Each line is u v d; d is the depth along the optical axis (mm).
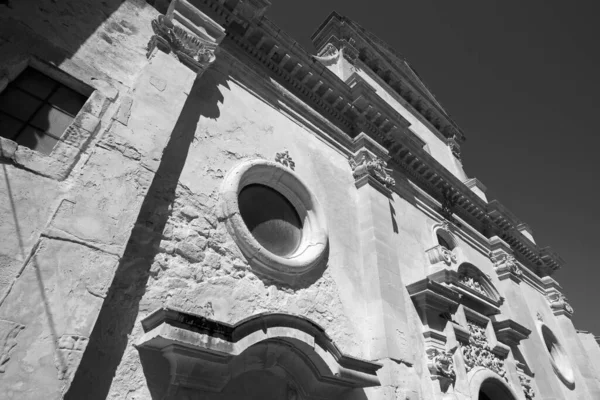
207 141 7629
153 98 6488
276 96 10203
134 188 5406
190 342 4793
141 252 5613
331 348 6582
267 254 7113
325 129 11336
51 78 5922
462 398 9461
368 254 9711
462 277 13570
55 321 3973
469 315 12383
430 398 8734
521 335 13898
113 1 7434
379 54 18250
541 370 14367
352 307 8609
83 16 6703
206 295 6039
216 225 6832
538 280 20344
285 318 6172
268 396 6375
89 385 4371
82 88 6078
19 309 3797
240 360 5938
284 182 8867
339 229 9641
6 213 4176
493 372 11539
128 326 5012
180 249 6078
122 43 7039
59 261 4273
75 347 3980
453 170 19812
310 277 8055
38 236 4262
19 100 5477
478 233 16875
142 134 5941
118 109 5898
